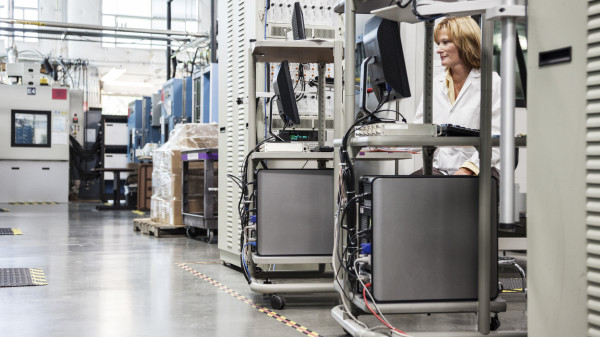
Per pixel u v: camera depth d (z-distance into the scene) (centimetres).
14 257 504
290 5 405
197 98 855
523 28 308
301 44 298
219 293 351
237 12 434
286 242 321
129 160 1315
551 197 162
